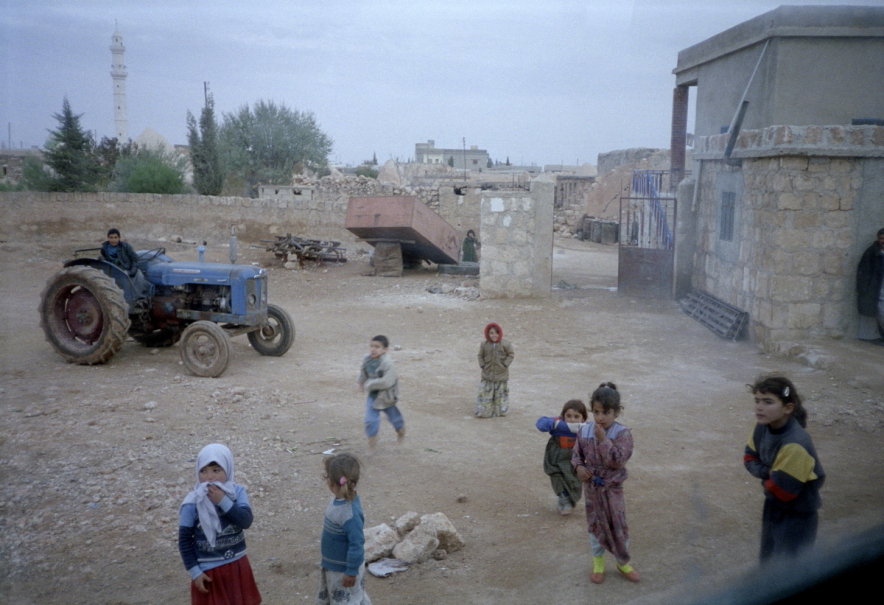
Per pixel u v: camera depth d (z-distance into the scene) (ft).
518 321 33.81
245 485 14.78
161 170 68.80
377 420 17.52
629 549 8.45
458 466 16.16
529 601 8.87
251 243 68.44
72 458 15.24
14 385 21.52
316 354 29.76
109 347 25.23
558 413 19.95
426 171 126.62
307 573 11.09
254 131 93.86
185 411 20.13
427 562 11.10
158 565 11.00
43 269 28.96
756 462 5.15
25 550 11.09
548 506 13.60
